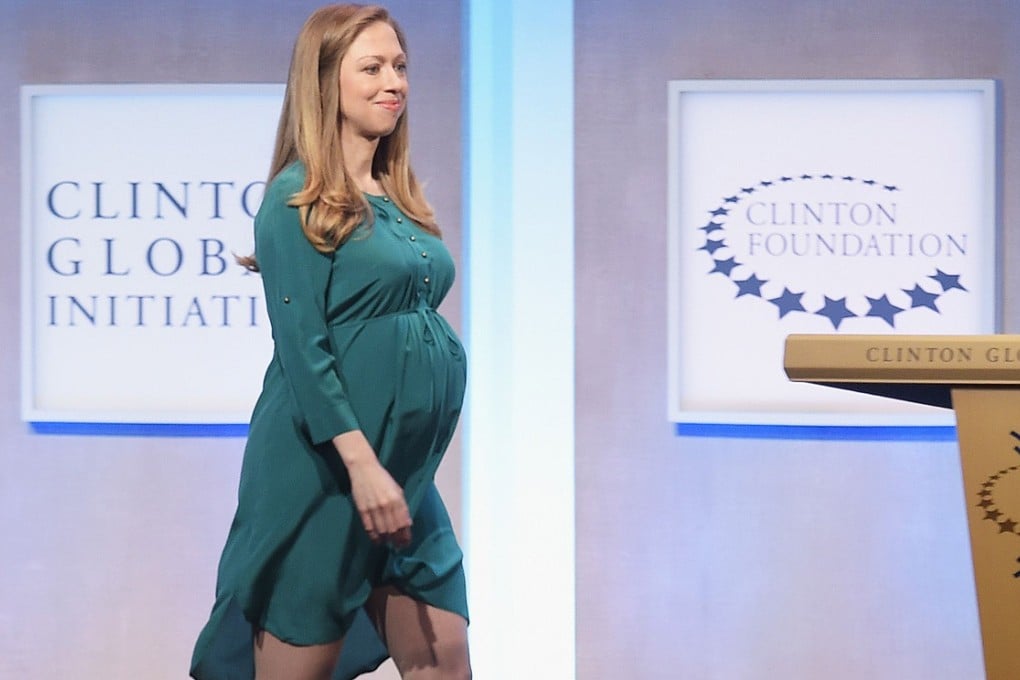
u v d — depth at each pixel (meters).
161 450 10.16
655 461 10.04
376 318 6.40
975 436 3.62
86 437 10.16
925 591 10.09
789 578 10.09
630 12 9.96
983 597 3.60
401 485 6.51
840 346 3.70
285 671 6.50
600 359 10.01
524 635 10.23
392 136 6.87
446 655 6.71
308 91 6.43
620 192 9.96
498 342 10.16
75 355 10.01
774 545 10.08
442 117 9.90
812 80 9.86
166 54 10.01
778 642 10.12
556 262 10.16
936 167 9.88
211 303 9.98
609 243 9.97
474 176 10.09
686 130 9.94
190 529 10.16
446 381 6.56
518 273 10.15
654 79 9.95
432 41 9.90
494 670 10.21
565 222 10.16
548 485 10.19
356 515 6.46
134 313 9.98
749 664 10.10
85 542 10.20
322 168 6.33
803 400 9.95
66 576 10.21
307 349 6.18
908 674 10.12
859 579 10.09
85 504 10.18
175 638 10.20
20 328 10.11
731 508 10.06
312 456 6.42
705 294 9.96
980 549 3.61
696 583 10.08
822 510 10.08
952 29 9.93
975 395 3.62
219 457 10.14
